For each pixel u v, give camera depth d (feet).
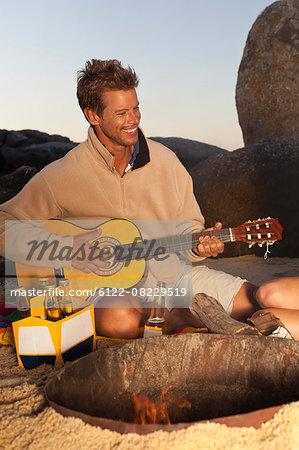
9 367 8.36
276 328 7.98
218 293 9.85
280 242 18.39
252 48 26.09
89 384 6.49
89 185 9.76
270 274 15.75
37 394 6.89
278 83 24.99
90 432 5.45
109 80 8.88
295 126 24.90
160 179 10.07
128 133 9.16
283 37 24.86
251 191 19.22
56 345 8.14
